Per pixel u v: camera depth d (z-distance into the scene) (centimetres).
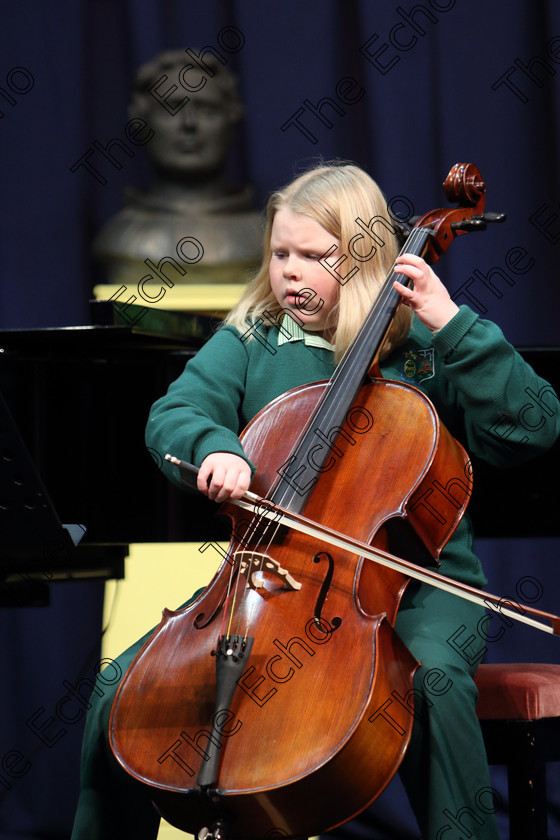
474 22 1132
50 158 1212
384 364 681
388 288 651
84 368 778
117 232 1148
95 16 1231
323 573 549
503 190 1133
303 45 1180
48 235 1212
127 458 777
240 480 566
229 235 1142
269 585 545
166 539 777
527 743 632
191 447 604
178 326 845
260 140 1180
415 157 1150
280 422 633
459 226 677
